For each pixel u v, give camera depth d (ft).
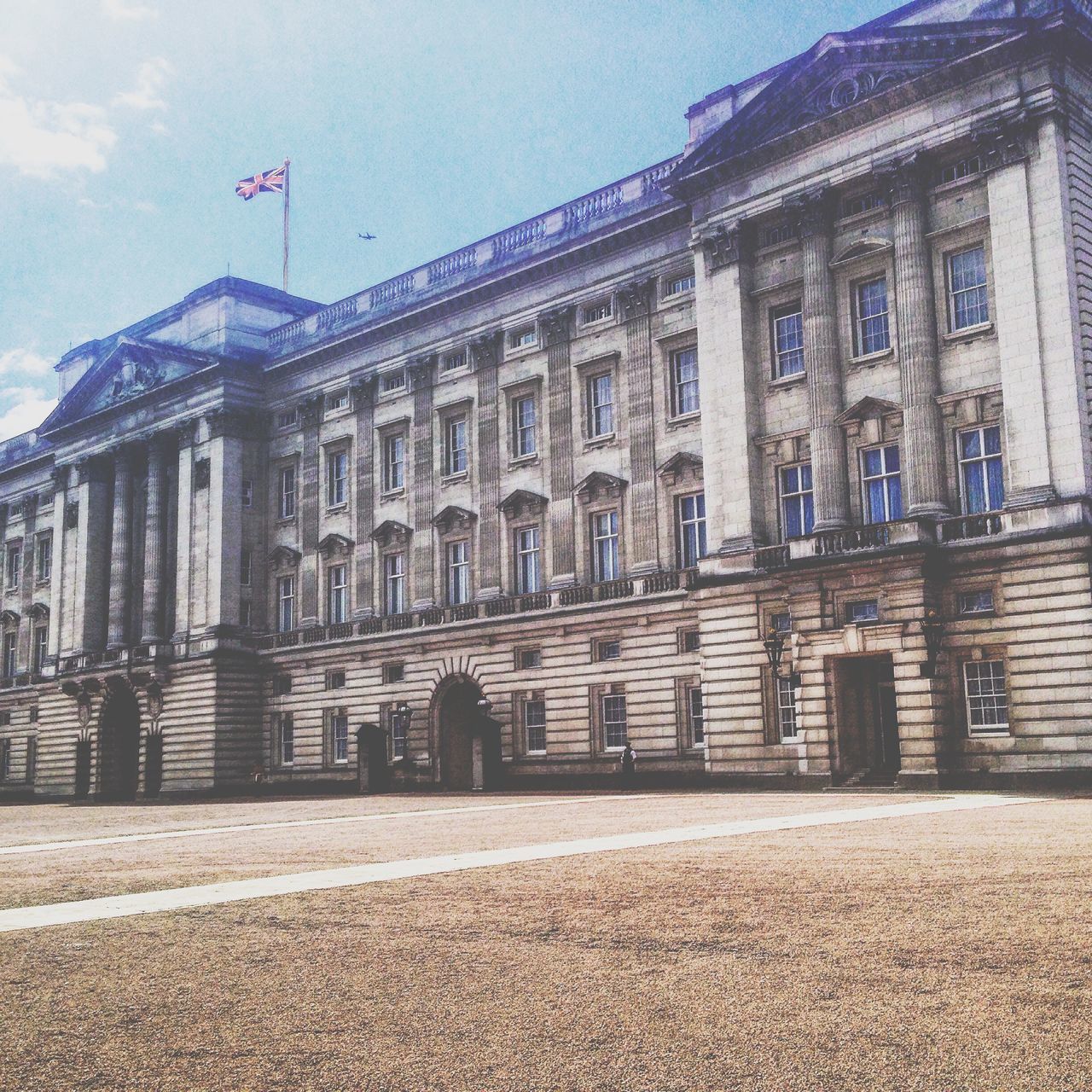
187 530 231.91
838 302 143.74
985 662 124.26
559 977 33.35
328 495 219.41
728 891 46.01
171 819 124.47
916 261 135.03
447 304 197.67
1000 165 129.49
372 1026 29.14
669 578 161.38
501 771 172.76
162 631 236.84
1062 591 119.24
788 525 147.23
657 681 161.27
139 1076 25.72
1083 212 128.36
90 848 80.74
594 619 168.76
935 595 126.93
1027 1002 29.01
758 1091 23.62
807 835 66.80
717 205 154.92
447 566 196.44
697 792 136.05
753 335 151.94
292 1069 25.99
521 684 178.19
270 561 227.61
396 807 126.82
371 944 38.68
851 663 135.23
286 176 255.70
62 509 270.46
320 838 80.59
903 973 32.07
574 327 180.96
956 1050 25.55
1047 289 124.88
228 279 233.96
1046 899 41.86
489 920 41.98
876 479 138.51
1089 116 131.95
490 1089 24.30
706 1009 29.45
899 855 55.21
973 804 91.20
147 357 245.45
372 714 200.75
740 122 150.51
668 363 168.25
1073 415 121.70
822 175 144.46
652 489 167.12
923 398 132.67
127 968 36.17
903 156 136.77
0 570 299.79
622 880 49.78
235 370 228.43
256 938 40.37
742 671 144.77
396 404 208.13
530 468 184.44
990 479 129.49
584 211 181.88
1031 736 119.75
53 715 261.03
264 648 222.48
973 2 136.26
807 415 145.28
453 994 31.96
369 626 202.59
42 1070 26.27
